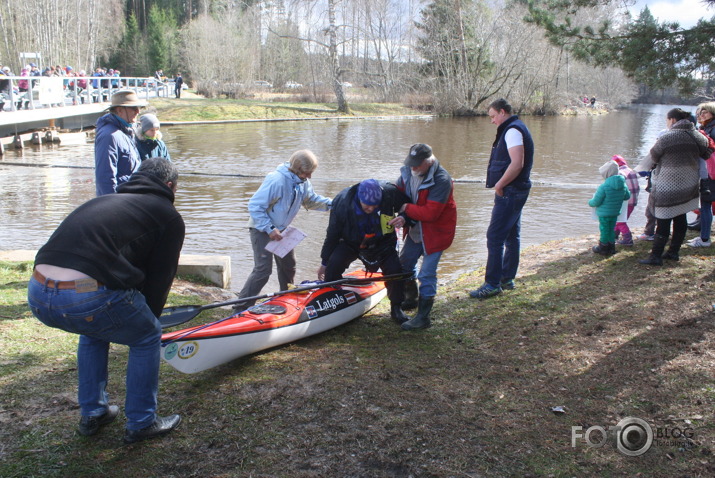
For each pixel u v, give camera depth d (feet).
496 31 138.51
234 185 45.27
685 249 22.94
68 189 42.55
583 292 18.76
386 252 16.79
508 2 135.23
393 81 148.46
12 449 10.11
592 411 11.53
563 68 146.10
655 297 17.67
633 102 230.27
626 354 13.89
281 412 11.64
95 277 9.04
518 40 133.69
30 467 9.62
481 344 15.30
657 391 12.07
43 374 12.91
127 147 16.71
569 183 47.32
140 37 211.00
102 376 10.66
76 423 11.03
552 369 13.50
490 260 18.71
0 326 15.35
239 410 11.69
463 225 32.94
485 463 9.95
